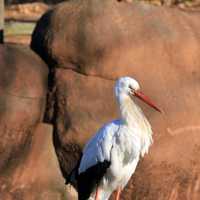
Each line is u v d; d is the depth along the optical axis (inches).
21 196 847.1
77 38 871.7
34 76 879.7
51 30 888.3
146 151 795.4
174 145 852.0
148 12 898.1
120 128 776.3
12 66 871.7
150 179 850.8
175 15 909.8
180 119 856.9
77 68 876.6
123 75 862.5
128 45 864.9
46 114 876.0
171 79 869.8
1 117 850.1
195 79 877.8
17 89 863.7
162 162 847.7
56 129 866.1
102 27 871.7
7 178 849.5
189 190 856.3
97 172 783.7
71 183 856.9
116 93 783.1
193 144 855.1
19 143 858.1
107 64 863.7
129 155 778.8
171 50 876.0
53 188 858.8
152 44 871.7
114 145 773.9
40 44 902.4
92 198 804.6
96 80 867.4
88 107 860.0
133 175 852.0
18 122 856.9
